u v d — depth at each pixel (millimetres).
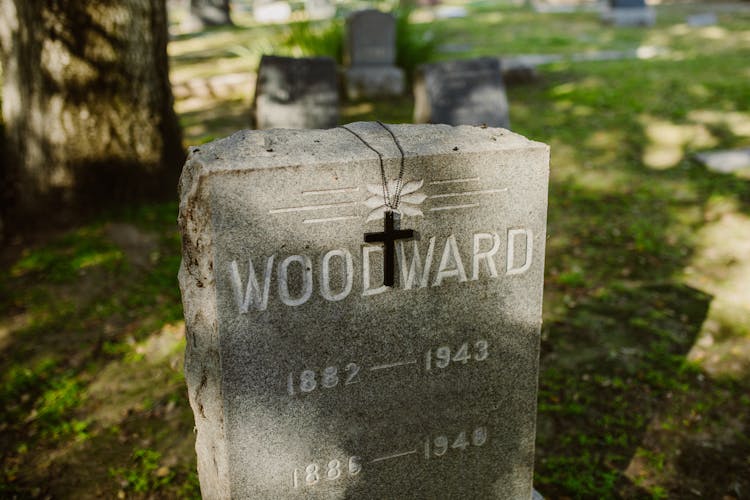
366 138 2623
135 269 5883
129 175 6723
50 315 5262
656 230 6508
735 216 6668
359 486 2852
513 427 3055
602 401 4273
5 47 6441
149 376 4609
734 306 5219
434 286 2715
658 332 4934
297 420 2664
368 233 2545
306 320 2561
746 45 14539
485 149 2637
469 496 3072
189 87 11469
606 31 17453
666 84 11242
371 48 11820
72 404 4336
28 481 3742
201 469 2844
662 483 3650
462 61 8508
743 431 3986
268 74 8445
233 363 2508
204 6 20641
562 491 3623
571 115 9930
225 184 2322
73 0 6141
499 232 2754
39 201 6504
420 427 2875
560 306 5328
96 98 6426
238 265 2414
